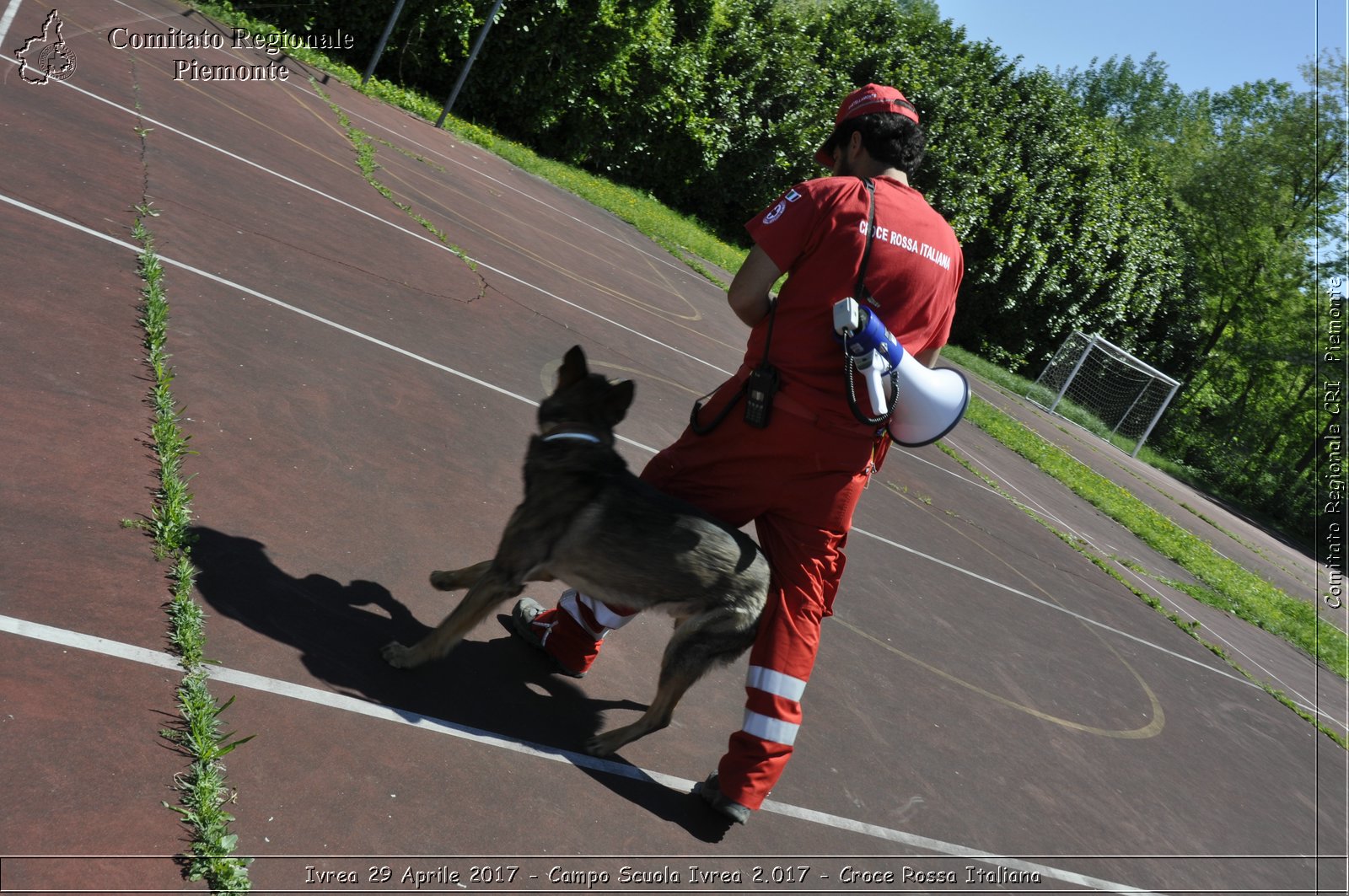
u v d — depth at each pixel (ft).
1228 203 140.05
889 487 34.60
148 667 9.49
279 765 9.18
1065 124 114.93
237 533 12.32
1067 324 118.11
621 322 37.99
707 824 11.80
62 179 20.84
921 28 113.91
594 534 11.20
